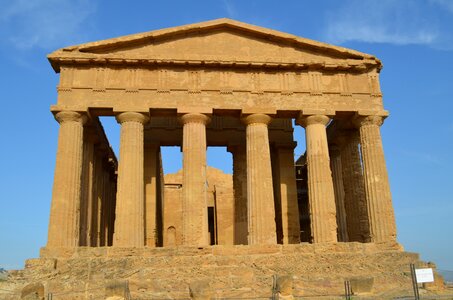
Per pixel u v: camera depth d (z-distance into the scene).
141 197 30.64
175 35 33.53
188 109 32.06
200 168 31.22
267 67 33.47
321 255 28.02
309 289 23.75
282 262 27.62
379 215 31.47
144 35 32.69
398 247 30.44
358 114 33.44
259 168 31.66
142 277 25.08
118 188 30.25
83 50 32.41
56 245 28.59
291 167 40.44
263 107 32.72
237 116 34.06
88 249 27.77
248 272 25.97
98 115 33.03
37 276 24.61
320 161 32.22
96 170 38.50
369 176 32.44
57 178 29.88
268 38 34.19
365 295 22.03
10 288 23.48
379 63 34.53
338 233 39.59
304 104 33.22
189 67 33.06
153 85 32.41
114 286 20.77
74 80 31.98
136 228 29.73
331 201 31.61
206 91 32.72
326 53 34.47
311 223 31.58
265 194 31.20
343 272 26.67
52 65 32.44
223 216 50.19
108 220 44.31
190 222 30.09
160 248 28.03
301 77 33.84
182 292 23.47
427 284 24.78
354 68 34.19
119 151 31.20
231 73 33.38
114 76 32.41
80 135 31.41
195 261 26.77
